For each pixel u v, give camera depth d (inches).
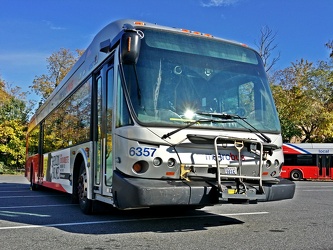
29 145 666.8
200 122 235.1
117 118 237.9
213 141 231.3
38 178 538.9
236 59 269.7
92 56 308.2
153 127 223.3
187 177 226.1
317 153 1310.3
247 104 261.6
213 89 251.0
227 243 213.9
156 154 221.5
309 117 1432.1
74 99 361.4
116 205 226.2
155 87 233.0
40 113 553.6
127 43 220.1
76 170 342.6
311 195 573.6
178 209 350.3
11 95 1722.4
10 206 385.4
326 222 291.4
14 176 1298.0
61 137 405.1
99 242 216.5
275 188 241.4
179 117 232.2
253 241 219.8
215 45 265.4
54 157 434.6
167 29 254.4
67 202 425.4
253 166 243.4
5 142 1550.2
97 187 277.7
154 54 240.7
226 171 233.5
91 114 297.3
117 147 234.5
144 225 268.1
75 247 205.3
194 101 241.3
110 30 270.4
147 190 206.8
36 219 296.4
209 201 219.5
